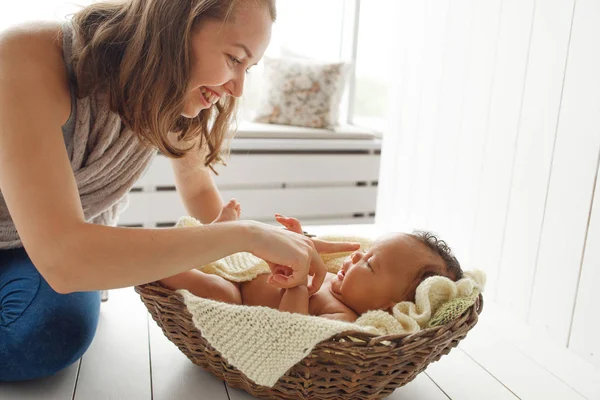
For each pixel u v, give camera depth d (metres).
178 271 0.97
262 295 1.23
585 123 1.48
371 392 1.05
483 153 1.89
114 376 1.21
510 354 1.46
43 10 2.42
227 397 1.17
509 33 1.76
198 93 1.06
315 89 2.95
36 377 1.17
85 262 0.91
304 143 2.76
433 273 1.21
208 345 1.08
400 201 2.43
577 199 1.52
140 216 2.63
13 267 1.22
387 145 2.51
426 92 2.22
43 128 0.94
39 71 0.96
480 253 1.92
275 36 3.17
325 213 2.89
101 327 1.42
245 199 2.74
